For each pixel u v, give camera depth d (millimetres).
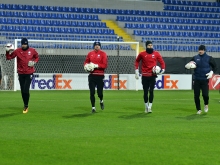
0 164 9648
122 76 36906
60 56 35781
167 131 14266
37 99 26578
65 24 44594
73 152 10906
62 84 35844
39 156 10453
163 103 24766
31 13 44562
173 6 48875
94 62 19328
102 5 47406
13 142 12188
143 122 16500
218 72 38281
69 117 17938
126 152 10945
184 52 42344
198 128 15000
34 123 16094
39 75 35281
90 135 13406
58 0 46188
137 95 30453
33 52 19172
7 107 21766
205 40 45906
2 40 38625
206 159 10266
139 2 48312
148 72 19531
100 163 9797
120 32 45250
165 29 46531
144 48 43500
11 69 34094
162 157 10430
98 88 19750
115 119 17375
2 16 43625
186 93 33188
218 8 49906
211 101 26719
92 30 44438
